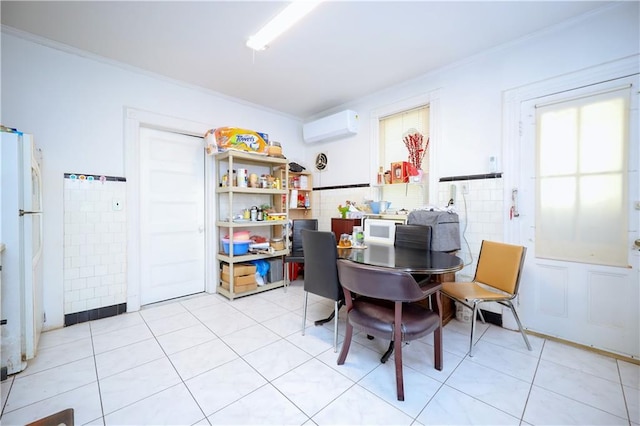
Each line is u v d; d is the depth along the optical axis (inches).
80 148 97.5
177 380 65.8
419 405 57.9
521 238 92.7
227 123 139.4
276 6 75.9
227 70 111.8
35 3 72.9
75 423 52.4
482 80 100.9
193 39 90.9
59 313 93.2
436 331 70.5
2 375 64.7
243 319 101.8
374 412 55.9
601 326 79.2
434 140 113.4
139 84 110.9
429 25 84.4
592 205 80.6
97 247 100.7
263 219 136.4
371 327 63.8
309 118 171.0
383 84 125.9
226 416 54.7
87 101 99.0
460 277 105.6
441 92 111.8
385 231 110.9
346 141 151.8
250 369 70.4
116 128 105.1
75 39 90.0
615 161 77.0
